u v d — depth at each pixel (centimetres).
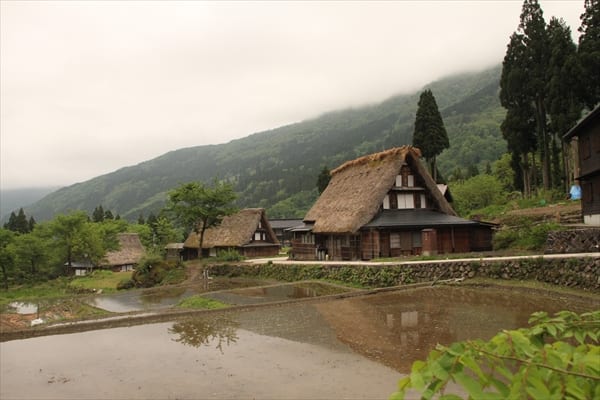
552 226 2291
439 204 2908
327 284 2416
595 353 181
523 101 3578
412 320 1316
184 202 4250
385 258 2461
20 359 1061
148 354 1069
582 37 3078
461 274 1973
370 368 900
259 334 1234
